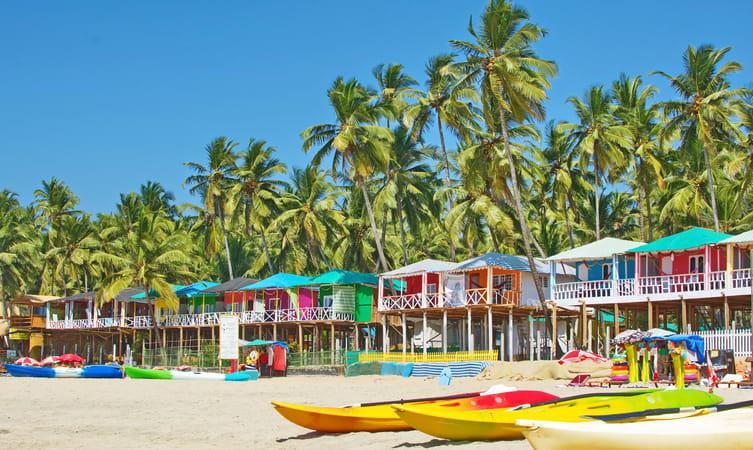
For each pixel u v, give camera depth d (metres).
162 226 79.56
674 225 62.16
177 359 63.03
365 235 73.44
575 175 62.69
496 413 19.98
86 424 26.45
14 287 81.38
